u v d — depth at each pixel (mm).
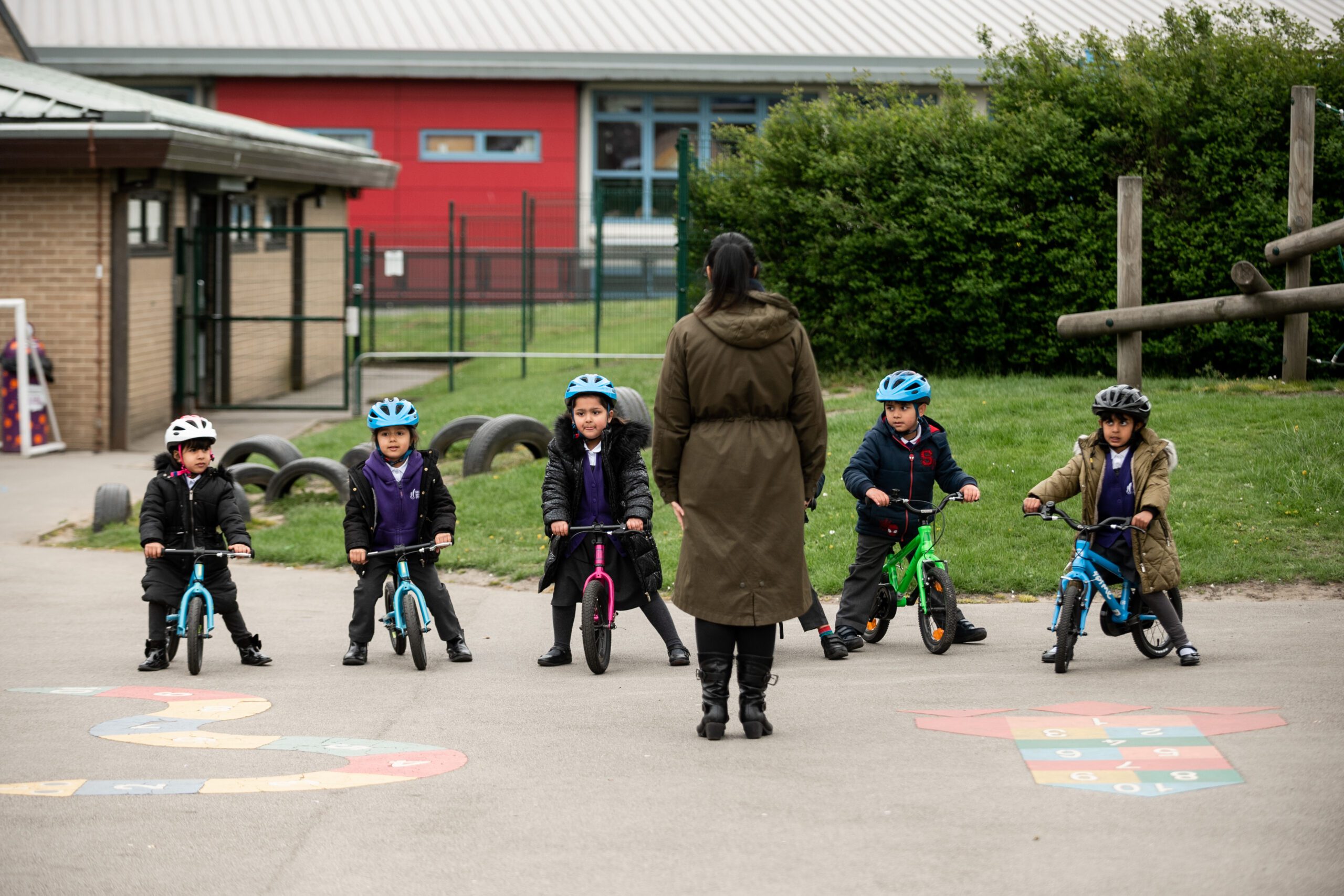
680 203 26984
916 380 12227
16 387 26609
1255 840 6855
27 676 11930
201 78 47781
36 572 17234
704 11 49906
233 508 12352
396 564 12383
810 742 9078
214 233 31703
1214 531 15578
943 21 50062
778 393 8797
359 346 32344
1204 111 24406
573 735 9523
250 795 8141
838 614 12555
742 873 6656
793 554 8906
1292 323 22234
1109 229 24453
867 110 26719
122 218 26859
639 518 11758
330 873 6824
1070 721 9305
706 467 8812
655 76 47531
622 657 12742
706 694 9133
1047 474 17641
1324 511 15883
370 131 48031
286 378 35281
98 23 47969
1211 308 20844
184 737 9602
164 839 7359
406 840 7277
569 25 48812
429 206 48219
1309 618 12773
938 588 12125
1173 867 6539
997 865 6648
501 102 48062
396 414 12195
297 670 12219
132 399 27719
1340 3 50656
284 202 35844
